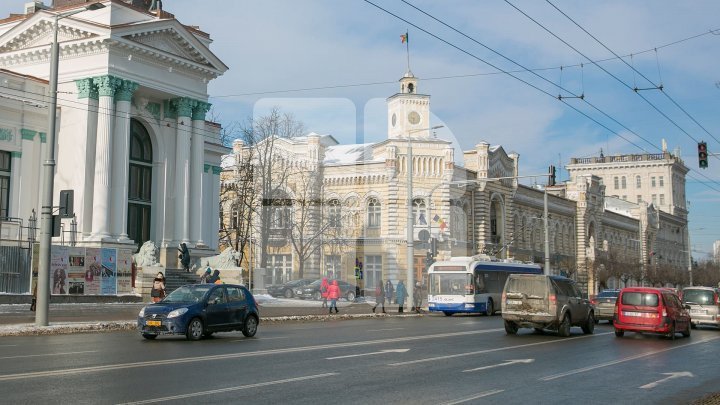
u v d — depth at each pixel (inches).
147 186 1828.2
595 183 3868.1
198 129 1870.1
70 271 1327.5
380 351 689.6
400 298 1648.6
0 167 1546.5
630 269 3686.0
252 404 395.5
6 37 1701.5
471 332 986.7
